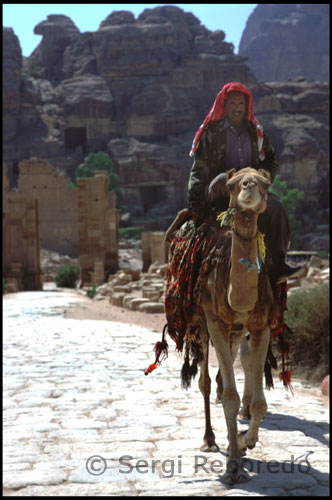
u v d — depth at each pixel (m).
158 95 191.75
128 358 16.19
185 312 7.79
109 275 53.97
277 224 7.75
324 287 17.27
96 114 189.00
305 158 177.25
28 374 14.05
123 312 29.67
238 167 8.45
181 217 8.81
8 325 23.56
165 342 8.38
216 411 10.35
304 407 10.75
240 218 6.69
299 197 152.25
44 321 24.94
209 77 197.00
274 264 7.59
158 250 59.50
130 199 173.75
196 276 7.64
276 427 9.23
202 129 8.54
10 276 50.34
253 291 6.74
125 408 10.67
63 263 101.06
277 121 191.12
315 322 15.71
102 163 167.88
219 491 6.48
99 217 54.28
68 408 10.76
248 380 9.54
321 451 7.96
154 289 35.50
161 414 10.20
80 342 19.06
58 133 188.25
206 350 8.03
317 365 15.41
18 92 188.12
